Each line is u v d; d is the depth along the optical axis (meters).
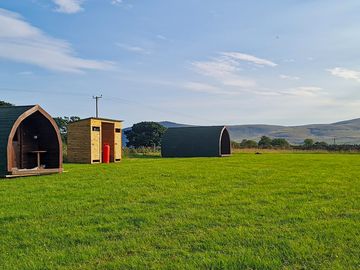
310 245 7.07
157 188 14.03
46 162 22.09
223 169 22.03
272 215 9.53
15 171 18.98
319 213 9.79
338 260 6.29
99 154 31.52
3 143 18.86
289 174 19.09
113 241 7.49
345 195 12.52
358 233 7.85
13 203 11.21
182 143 43.41
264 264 6.11
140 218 9.21
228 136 45.66
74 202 11.28
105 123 33.44
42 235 7.93
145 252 6.83
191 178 17.22
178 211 9.99
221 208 10.37
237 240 7.44
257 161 30.62
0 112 20.23
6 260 6.48
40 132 22.44
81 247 7.15
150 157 41.97
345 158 36.28
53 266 6.20
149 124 83.50
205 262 6.23
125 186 14.63
